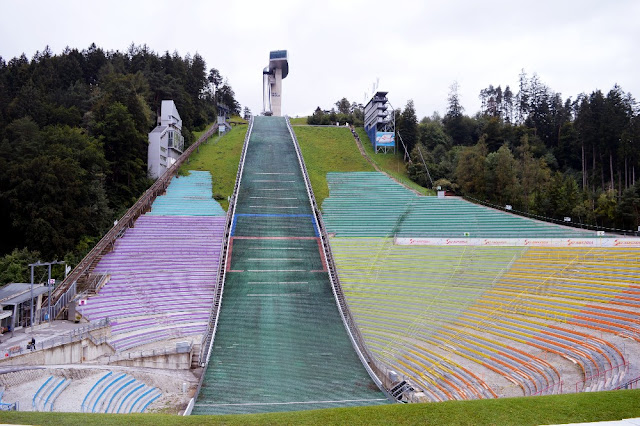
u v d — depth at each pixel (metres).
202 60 148.75
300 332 45.75
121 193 77.44
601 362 30.91
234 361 40.28
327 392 34.94
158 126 98.06
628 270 44.41
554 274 47.72
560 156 111.75
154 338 44.59
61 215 60.38
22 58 144.12
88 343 39.31
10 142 72.62
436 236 63.94
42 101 94.75
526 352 35.78
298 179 86.88
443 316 45.78
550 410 17.69
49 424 16.95
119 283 53.28
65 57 131.25
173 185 84.25
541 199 75.81
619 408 17.56
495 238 59.59
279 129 121.19
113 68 127.50
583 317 38.28
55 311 46.59
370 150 110.81
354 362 40.31
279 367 39.28
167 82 120.38
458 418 17.27
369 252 61.62
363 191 83.50
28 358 33.94
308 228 68.88
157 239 64.19
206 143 110.75
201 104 139.12
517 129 118.06
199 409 31.86
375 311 49.12
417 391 33.50
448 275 53.47
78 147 72.56
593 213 73.38
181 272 56.94
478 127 132.12
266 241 64.81
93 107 90.62
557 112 135.75
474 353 38.09
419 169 96.06
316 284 55.19
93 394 31.20
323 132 121.81
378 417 17.72
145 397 33.69
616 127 97.81
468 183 84.31
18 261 55.47
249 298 52.16
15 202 59.44
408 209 74.62
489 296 47.12
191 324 47.53
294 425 17.16
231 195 82.25
